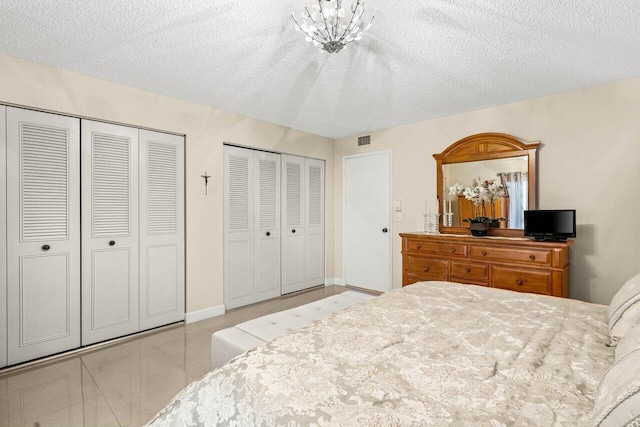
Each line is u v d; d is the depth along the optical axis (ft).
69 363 7.90
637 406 2.00
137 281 9.72
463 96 10.21
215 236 11.53
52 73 8.10
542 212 9.43
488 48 7.24
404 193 13.65
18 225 7.73
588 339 4.13
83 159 8.71
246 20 6.23
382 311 5.31
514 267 9.43
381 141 14.40
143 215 9.84
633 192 8.81
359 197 15.31
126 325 9.50
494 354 3.75
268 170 13.51
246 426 2.93
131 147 9.59
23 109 7.80
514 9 5.82
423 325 4.71
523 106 10.57
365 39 6.89
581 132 9.55
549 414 2.60
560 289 8.64
